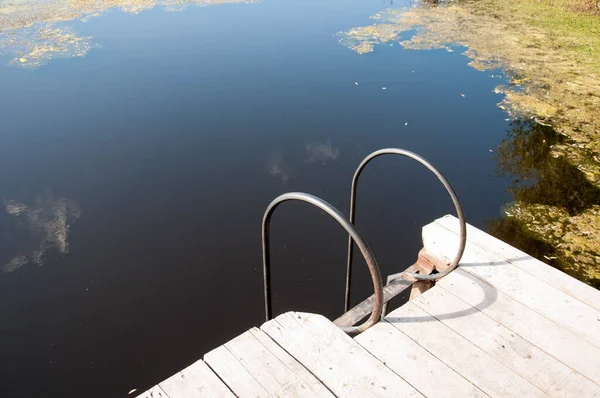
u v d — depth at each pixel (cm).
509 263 195
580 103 595
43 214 416
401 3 1032
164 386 144
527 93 620
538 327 166
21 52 759
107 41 804
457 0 1048
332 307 339
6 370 299
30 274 363
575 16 923
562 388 146
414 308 175
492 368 152
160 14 955
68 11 985
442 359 154
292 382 145
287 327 164
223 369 149
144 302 344
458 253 189
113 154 497
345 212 418
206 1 1046
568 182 457
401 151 183
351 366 151
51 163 481
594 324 167
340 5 1018
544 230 400
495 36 824
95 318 332
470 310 173
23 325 327
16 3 1057
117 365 303
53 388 288
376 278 142
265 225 163
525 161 487
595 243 384
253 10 979
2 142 512
